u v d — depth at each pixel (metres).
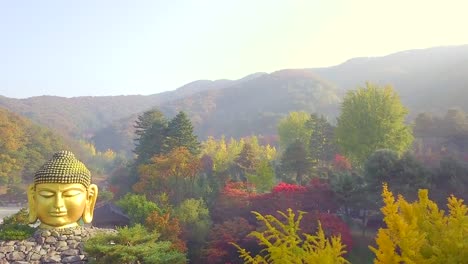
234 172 70.00
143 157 65.31
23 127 123.88
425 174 37.75
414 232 7.33
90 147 184.50
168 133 63.25
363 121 56.31
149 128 68.25
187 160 50.53
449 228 8.03
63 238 22.61
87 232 23.70
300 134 84.69
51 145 130.12
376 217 42.16
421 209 8.41
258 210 39.16
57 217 22.89
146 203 39.84
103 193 69.44
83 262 21.42
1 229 25.59
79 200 23.38
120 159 141.12
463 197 35.97
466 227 7.79
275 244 9.93
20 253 21.58
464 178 38.06
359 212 42.97
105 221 44.94
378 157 39.28
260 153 99.81
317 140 76.12
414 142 78.81
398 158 39.06
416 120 82.38
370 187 38.69
